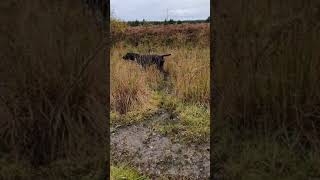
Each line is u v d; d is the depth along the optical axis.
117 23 12.30
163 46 12.33
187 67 5.73
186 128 3.61
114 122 3.91
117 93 4.42
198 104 4.45
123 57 7.01
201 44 11.77
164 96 4.88
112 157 2.89
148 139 3.39
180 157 2.93
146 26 14.57
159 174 2.59
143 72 5.84
